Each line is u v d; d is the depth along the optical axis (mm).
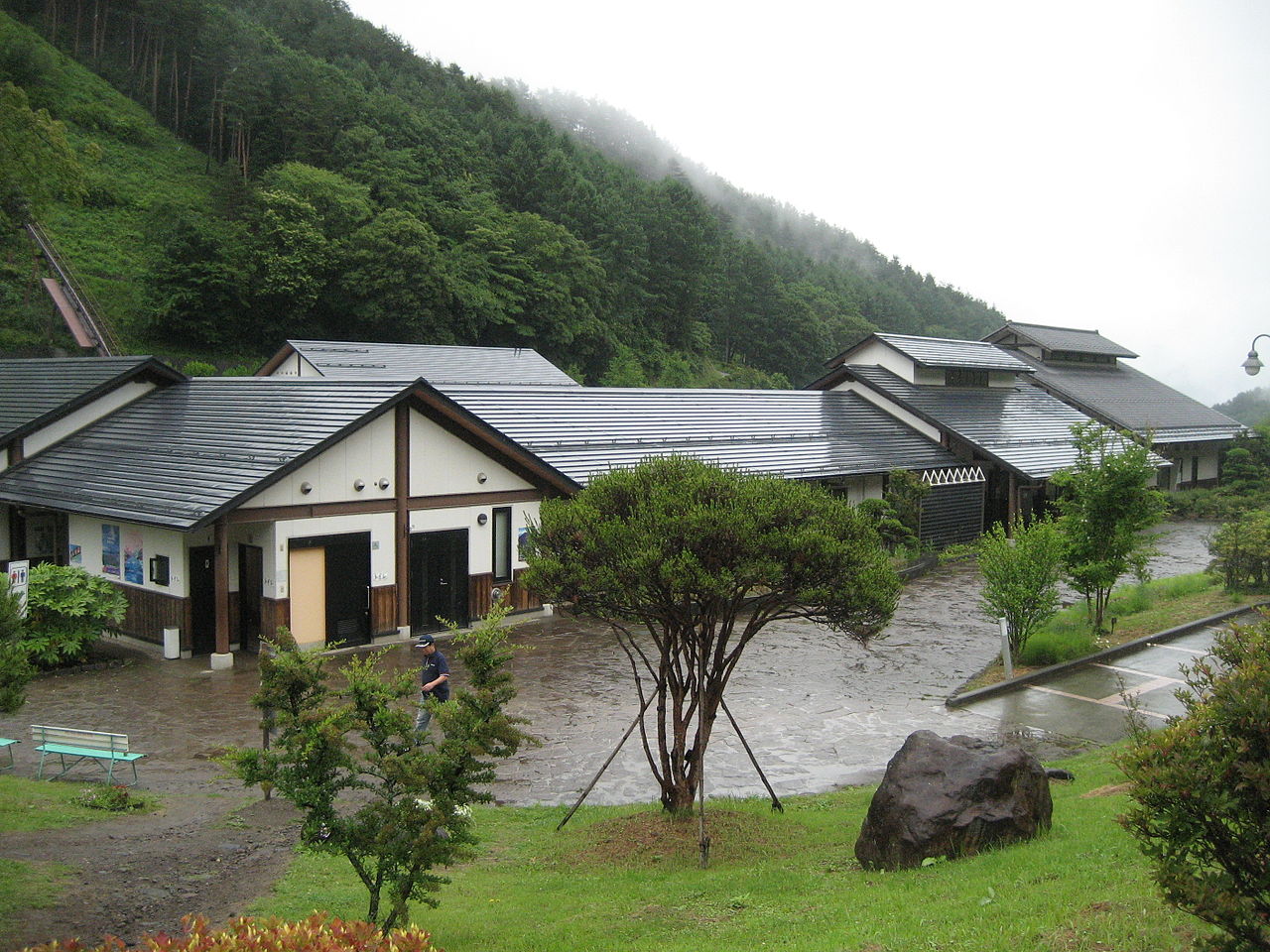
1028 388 47375
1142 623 21094
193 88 100625
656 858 9570
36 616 17875
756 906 7883
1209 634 20297
